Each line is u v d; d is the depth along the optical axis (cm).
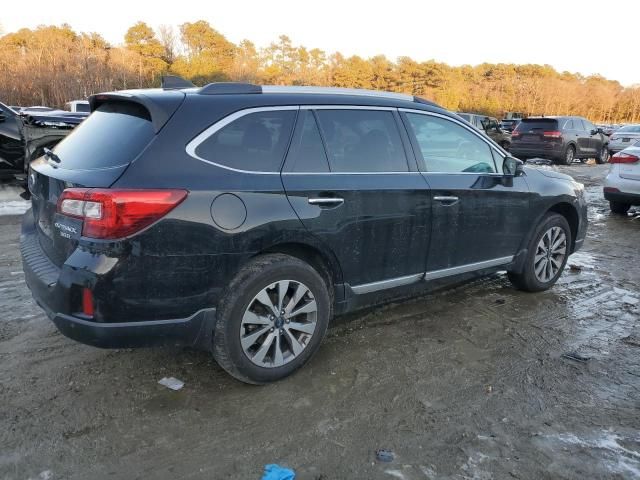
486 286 523
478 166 434
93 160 293
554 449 274
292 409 302
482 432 286
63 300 271
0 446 263
